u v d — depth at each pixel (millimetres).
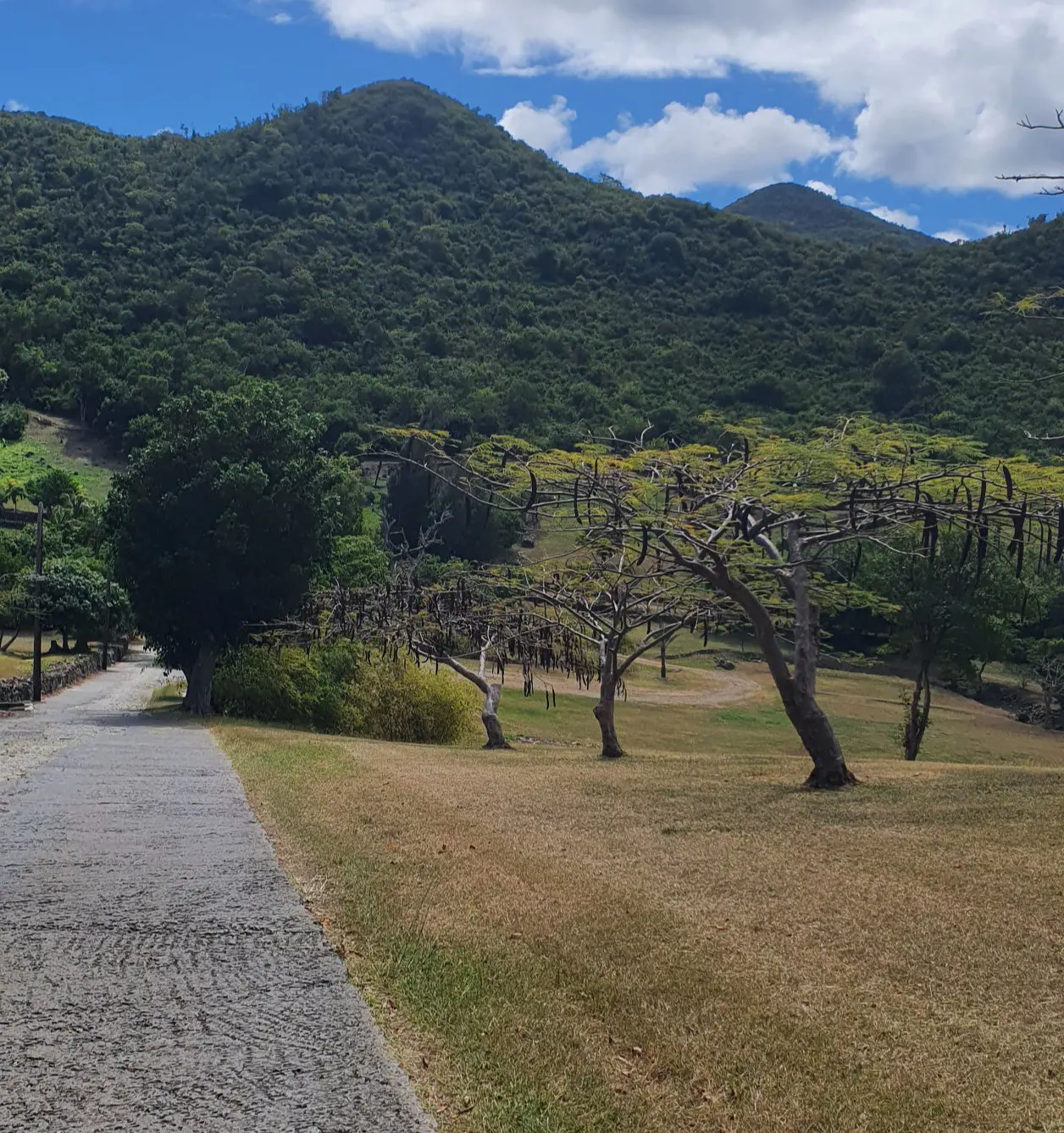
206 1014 5391
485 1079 4633
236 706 31125
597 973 6047
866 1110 4449
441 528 40938
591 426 38000
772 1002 5695
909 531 20656
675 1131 4227
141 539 29328
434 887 7973
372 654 31156
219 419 29328
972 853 9625
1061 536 13406
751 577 20906
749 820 11789
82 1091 4473
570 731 36625
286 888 7977
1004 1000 5840
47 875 8336
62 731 23297
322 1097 4438
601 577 22797
